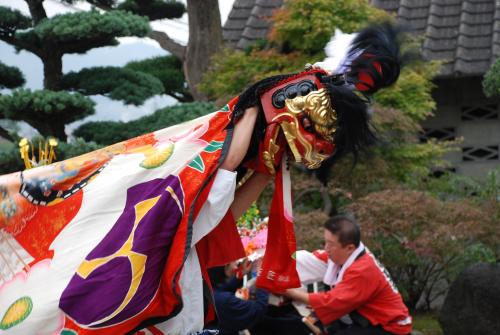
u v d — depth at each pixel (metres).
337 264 4.20
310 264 4.36
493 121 8.47
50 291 2.15
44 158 2.90
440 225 5.54
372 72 2.46
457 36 8.42
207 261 2.39
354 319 4.10
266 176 2.54
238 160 2.32
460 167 8.52
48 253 2.22
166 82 9.05
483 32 8.43
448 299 5.34
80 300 2.12
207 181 2.22
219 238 2.39
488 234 5.65
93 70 6.40
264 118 2.37
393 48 2.50
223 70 7.38
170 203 2.18
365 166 6.03
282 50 7.13
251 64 7.16
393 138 6.55
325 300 3.98
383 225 5.63
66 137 6.01
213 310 2.48
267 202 6.16
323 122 2.34
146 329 2.23
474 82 8.45
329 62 2.49
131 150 2.40
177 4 9.39
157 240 2.15
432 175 7.74
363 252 4.12
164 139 2.45
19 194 2.30
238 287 4.04
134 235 2.15
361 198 5.88
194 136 2.33
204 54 8.64
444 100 8.56
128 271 2.12
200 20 8.61
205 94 7.89
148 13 9.36
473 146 8.52
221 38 8.72
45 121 5.84
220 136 2.33
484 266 5.24
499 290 5.07
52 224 2.26
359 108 2.40
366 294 4.00
